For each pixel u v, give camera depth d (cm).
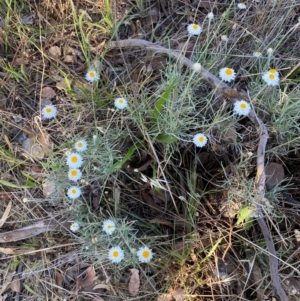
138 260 56
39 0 68
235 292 56
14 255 58
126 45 62
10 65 63
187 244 57
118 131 59
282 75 61
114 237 54
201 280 56
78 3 68
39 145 61
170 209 60
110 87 63
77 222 56
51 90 64
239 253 57
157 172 56
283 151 58
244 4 63
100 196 59
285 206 58
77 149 55
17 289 57
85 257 58
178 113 53
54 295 57
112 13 66
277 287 51
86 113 62
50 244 58
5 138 60
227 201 55
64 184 57
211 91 57
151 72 63
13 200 60
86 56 62
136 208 61
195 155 58
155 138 57
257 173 53
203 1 68
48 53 66
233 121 56
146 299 56
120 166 56
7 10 66
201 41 65
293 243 57
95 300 56
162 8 69
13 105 65
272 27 62
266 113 57
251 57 59
